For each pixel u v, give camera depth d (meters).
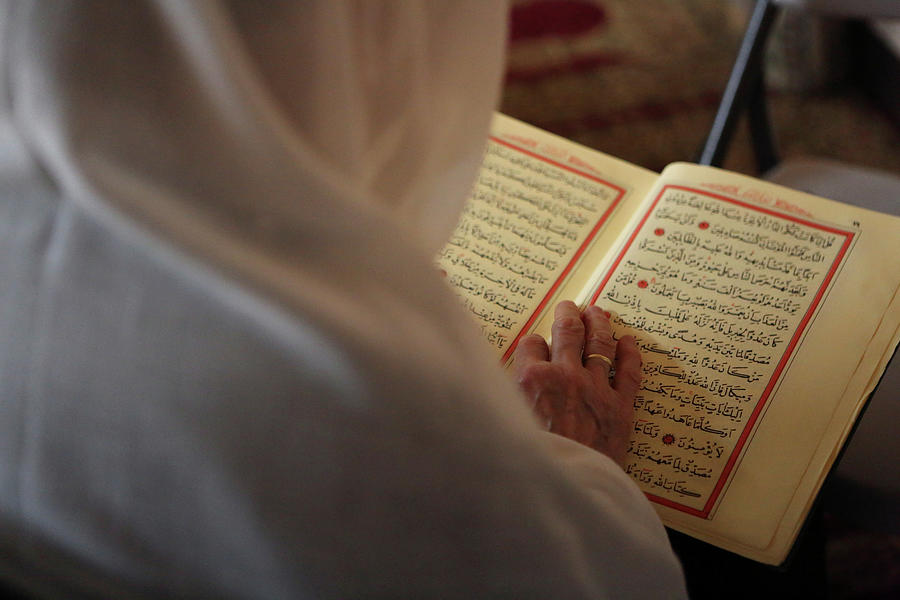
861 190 1.09
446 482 0.36
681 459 0.68
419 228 0.42
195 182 0.30
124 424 0.34
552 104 2.10
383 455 0.35
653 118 2.06
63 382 0.34
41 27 0.29
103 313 0.33
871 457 0.86
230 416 0.33
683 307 0.76
